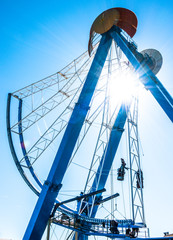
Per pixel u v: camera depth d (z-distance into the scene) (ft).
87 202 70.18
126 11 68.95
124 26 72.79
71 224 62.44
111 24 69.77
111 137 82.53
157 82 48.93
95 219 62.23
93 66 65.57
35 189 80.69
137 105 78.18
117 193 62.03
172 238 39.63
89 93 62.28
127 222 57.93
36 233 49.16
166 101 45.83
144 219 58.85
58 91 86.12
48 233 52.75
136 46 70.54
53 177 53.47
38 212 50.72
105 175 79.36
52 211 56.70
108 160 80.79
